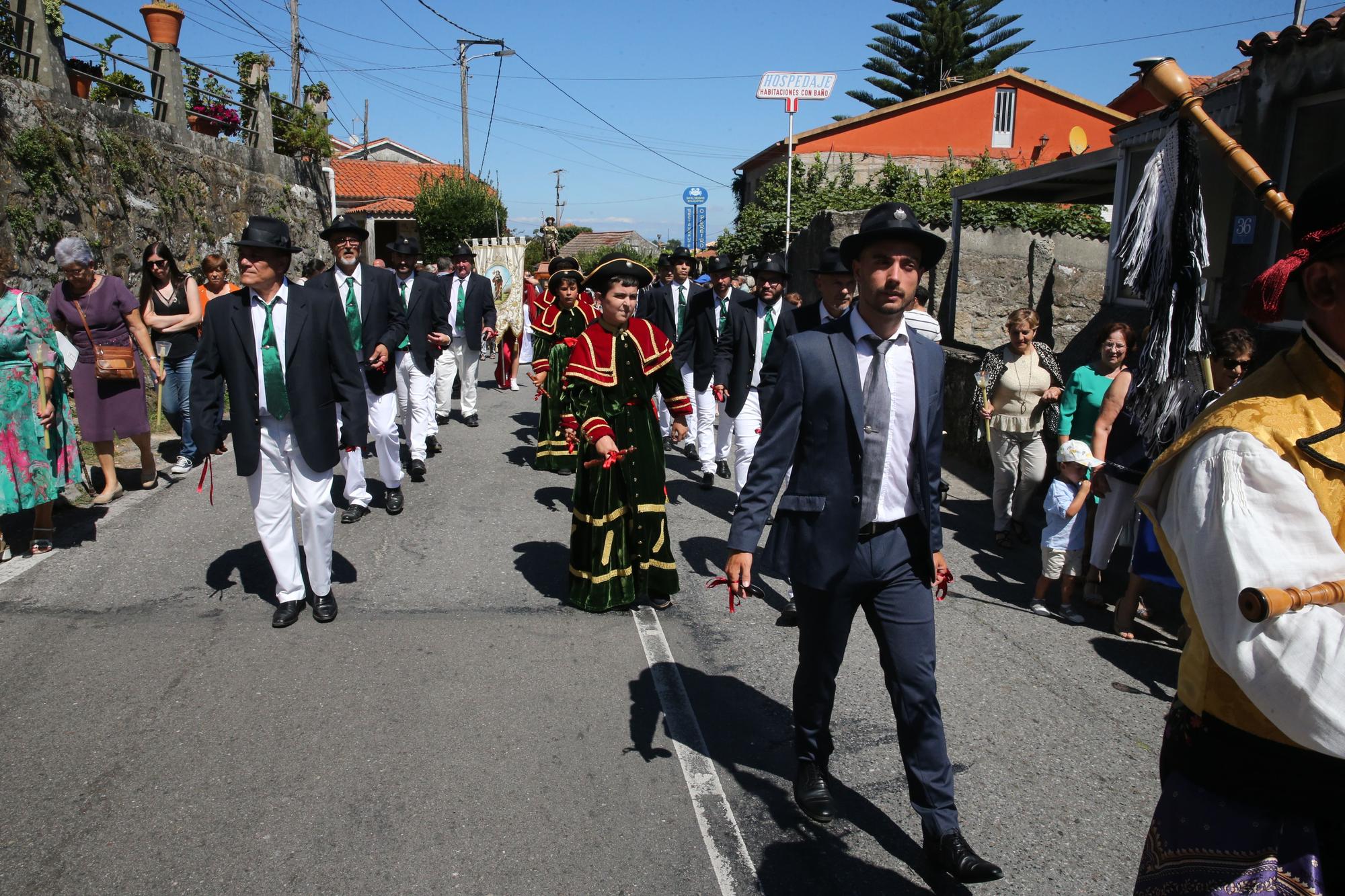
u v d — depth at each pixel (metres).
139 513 6.51
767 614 5.07
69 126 8.89
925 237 2.70
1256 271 6.30
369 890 2.75
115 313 6.67
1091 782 3.43
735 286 7.70
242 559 5.61
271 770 3.37
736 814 3.19
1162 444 4.41
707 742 3.67
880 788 3.37
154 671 4.14
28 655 4.27
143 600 4.94
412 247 7.70
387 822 3.08
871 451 2.80
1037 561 6.18
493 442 9.67
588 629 4.77
